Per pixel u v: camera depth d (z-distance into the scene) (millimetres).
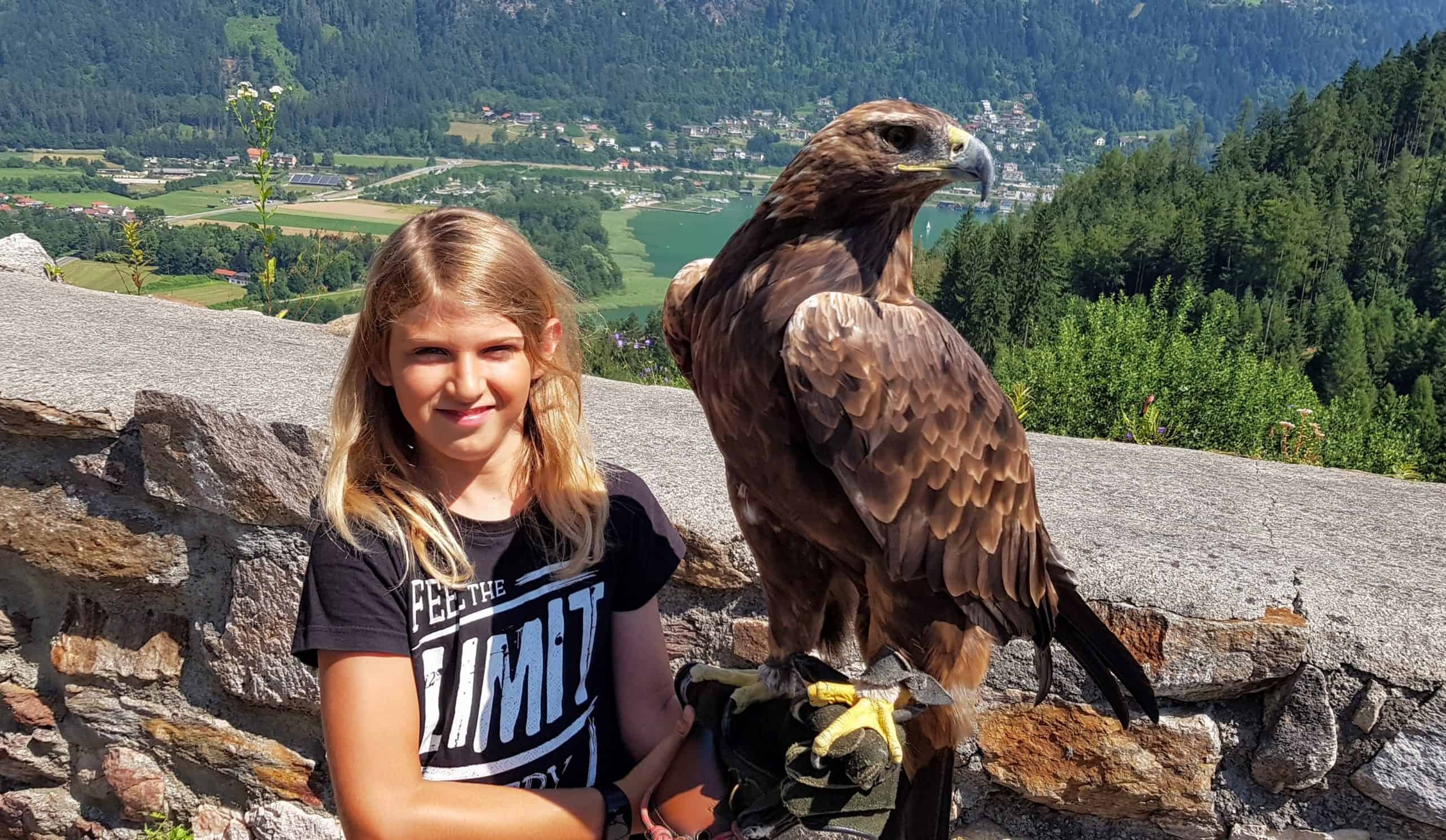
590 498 1871
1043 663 2311
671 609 2719
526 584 1800
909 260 2244
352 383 1771
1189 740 2410
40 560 3086
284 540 2840
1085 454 3588
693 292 2373
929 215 95500
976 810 2621
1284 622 2293
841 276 2111
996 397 2221
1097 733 2461
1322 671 2289
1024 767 2531
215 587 2977
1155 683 2381
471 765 1738
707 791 1975
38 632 3236
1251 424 7809
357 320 1762
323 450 2682
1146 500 3010
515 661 1781
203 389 2973
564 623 1834
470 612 1729
